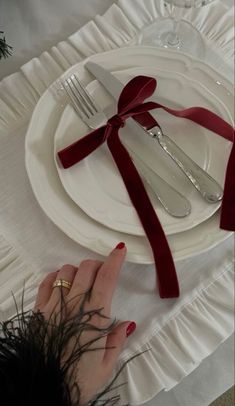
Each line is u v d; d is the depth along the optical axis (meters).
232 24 0.59
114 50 0.53
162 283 0.42
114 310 0.43
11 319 0.39
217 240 0.43
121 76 0.51
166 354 0.41
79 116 0.48
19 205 0.47
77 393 0.34
